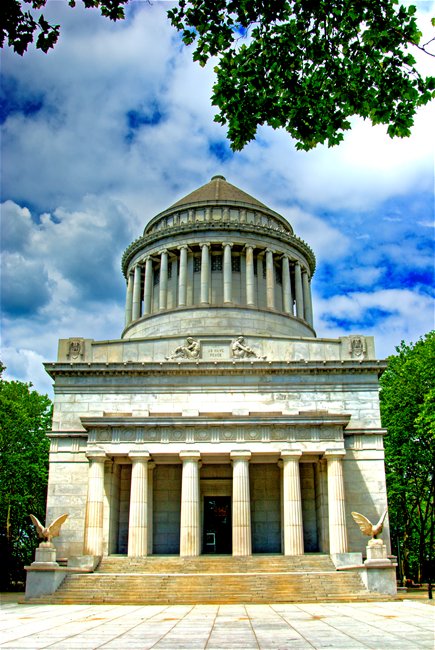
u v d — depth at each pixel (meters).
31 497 69.62
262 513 55.12
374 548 42.66
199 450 50.50
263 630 24.50
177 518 54.88
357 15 17.02
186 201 81.50
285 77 18.30
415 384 62.28
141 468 49.94
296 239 76.50
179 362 56.25
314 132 18.61
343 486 50.38
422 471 64.69
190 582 41.66
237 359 57.38
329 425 51.25
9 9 15.20
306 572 43.97
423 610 32.69
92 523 48.31
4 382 73.69
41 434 73.88
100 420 51.16
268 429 51.25
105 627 26.19
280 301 76.25
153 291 76.38
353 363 56.03
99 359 58.72
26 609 35.91
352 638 21.58
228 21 17.61
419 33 16.89
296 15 17.59
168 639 22.12
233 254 74.94
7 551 64.94
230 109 18.73
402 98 17.41
